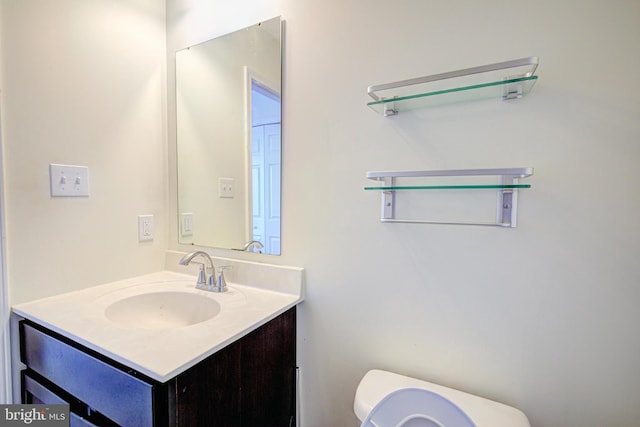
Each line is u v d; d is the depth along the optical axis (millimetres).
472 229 958
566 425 884
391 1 1034
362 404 912
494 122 917
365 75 1082
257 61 1284
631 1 772
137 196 1426
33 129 1091
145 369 724
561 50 837
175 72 1505
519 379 926
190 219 1500
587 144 825
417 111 1013
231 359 903
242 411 957
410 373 1062
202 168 1455
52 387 983
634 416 823
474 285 964
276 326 1112
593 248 834
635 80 778
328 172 1161
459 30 946
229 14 1349
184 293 1265
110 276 1336
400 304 1067
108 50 1300
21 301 1088
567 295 864
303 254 1227
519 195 898
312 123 1181
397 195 1047
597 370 849
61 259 1182
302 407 1262
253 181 1321
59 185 1164
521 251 905
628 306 813
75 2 1189
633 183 792
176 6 1489
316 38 1161
